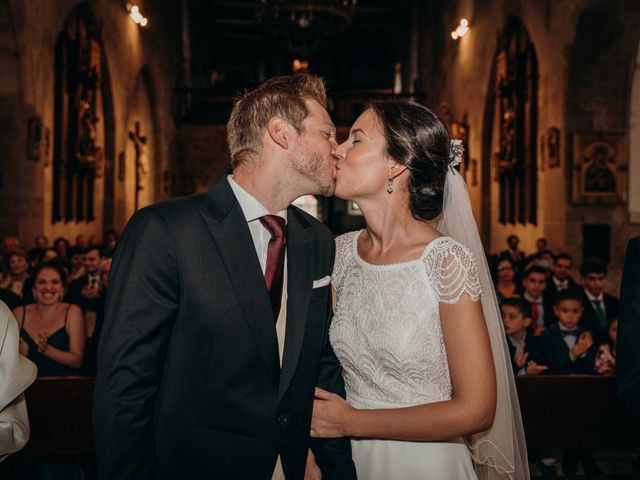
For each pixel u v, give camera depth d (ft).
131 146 50.39
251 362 5.63
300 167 5.84
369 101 6.78
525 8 37.52
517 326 14.28
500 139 42.09
